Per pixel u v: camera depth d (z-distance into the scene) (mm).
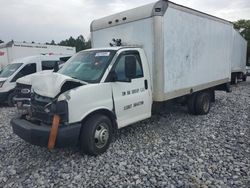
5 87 11078
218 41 9086
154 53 6039
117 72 5461
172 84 6586
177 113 8680
